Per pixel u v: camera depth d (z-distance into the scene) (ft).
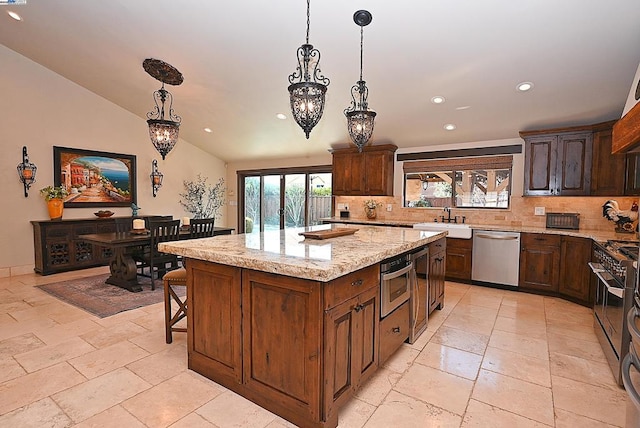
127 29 12.34
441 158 17.80
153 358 8.45
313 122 7.89
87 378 7.50
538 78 11.34
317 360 5.74
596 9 8.36
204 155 24.86
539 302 13.03
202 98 16.83
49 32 13.88
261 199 25.38
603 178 12.82
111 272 15.19
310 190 23.06
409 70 11.91
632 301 7.22
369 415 6.40
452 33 9.84
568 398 6.95
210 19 10.93
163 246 7.97
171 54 13.32
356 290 6.61
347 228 11.34
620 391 7.20
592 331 10.30
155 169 21.74
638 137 6.49
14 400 6.68
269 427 6.05
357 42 10.75
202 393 7.00
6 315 11.28
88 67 16.15
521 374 7.86
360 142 9.43
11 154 16.26
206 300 7.41
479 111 14.01
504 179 16.37
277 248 7.55
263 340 6.46
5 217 16.20
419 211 18.54
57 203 17.07
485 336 9.93
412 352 8.92
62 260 17.06
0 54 15.78
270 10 10.05
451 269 16.06
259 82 14.43
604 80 11.01
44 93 17.13
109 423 6.05
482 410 6.56
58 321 10.79
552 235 13.51
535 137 14.42
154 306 12.29
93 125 18.92
